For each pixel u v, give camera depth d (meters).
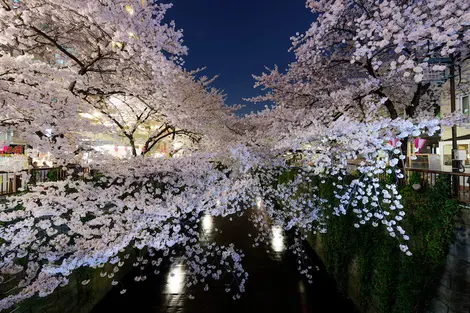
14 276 5.59
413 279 5.70
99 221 6.84
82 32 7.31
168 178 9.49
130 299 8.88
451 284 5.01
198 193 9.66
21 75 5.09
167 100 8.18
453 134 7.16
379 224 7.11
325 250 10.55
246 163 10.79
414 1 7.70
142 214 7.34
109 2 6.46
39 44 7.37
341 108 9.20
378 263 6.79
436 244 5.32
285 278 10.00
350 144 7.56
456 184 5.58
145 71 7.54
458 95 11.34
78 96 6.48
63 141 6.22
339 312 8.18
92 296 8.13
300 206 10.63
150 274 10.33
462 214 4.92
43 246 6.19
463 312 4.73
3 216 5.43
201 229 14.38
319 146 8.74
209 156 11.17
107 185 8.32
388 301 6.33
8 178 7.06
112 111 9.48
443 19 6.86
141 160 9.24
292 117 10.77
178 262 11.06
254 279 9.95
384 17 7.35
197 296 9.02
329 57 10.52
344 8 8.13
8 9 5.64
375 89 8.67
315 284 9.69
